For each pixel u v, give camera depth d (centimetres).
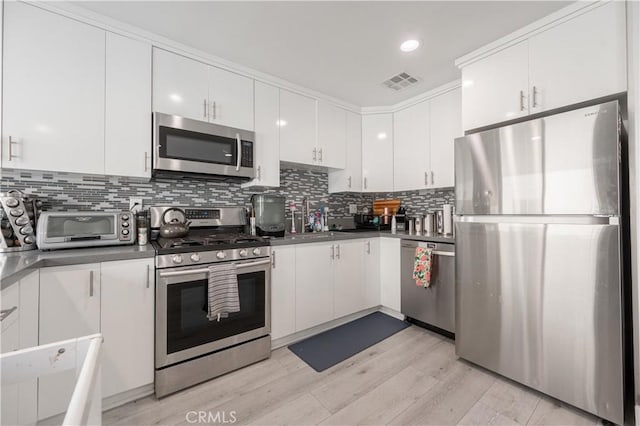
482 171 181
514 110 183
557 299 154
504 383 176
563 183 150
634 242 139
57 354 59
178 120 196
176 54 198
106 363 150
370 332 250
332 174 321
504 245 174
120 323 154
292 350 219
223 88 217
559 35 165
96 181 199
